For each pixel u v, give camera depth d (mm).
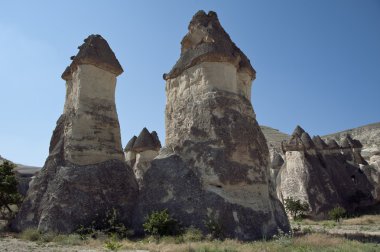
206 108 16953
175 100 18516
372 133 70375
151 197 16531
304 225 24844
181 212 15344
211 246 11977
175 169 16594
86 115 18703
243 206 15164
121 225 16188
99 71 19719
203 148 16297
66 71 21109
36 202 17094
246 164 16188
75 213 16141
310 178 31734
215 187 15445
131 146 32906
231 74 17953
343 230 20797
